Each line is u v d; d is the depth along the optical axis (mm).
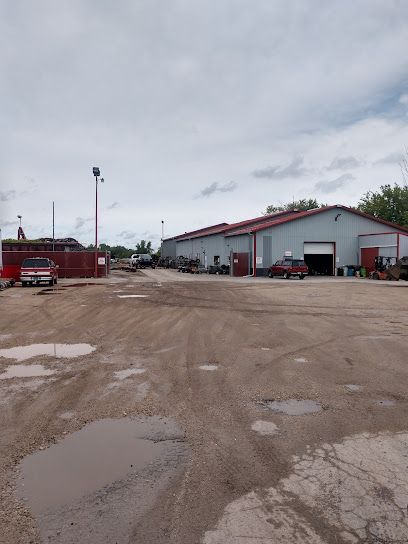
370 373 6164
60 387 5484
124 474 3301
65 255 33750
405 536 2557
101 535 2582
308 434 4035
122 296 18016
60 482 3182
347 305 14883
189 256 58875
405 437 3969
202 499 2953
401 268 31016
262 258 37562
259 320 11320
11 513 2797
